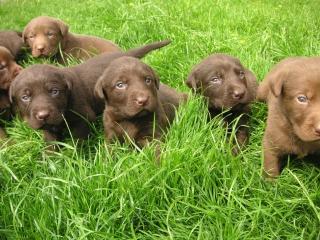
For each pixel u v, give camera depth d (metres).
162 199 0.55
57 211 0.53
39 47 1.02
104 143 0.66
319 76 0.54
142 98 0.62
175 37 0.98
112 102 0.66
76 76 0.75
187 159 0.58
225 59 0.71
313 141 0.55
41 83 0.66
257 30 1.03
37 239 0.51
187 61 0.89
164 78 0.86
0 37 1.06
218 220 0.51
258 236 0.51
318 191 0.55
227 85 0.68
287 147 0.60
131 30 1.04
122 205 0.53
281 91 0.56
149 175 0.56
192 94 0.73
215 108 0.71
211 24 1.05
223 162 0.58
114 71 0.65
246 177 0.57
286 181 0.59
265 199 0.55
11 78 0.81
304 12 1.17
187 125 0.64
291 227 0.52
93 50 1.03
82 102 0.73
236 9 1.14
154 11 1.10
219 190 0.56
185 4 1.16
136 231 0.53
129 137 0.65
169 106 0.72
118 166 0.57
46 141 0.70
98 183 0.55
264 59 0.86
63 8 1.34
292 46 0.92
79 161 0.59
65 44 1.06
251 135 0.69
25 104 0.67
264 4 1.24
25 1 1.47
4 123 0.80
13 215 0.53
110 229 0.52
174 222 0.53
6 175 0.60
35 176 0.59
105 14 1.16
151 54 0.91
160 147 0.62
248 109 0.71
